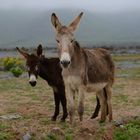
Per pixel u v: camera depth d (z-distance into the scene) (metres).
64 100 14.89
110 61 14.26
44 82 30.12
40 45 14.74
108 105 14.08
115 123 12.52
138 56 86.19
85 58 12.69
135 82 30.23
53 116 15.15
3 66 46.69
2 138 11.05
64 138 11.22
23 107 18.77
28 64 14.61
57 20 12.19
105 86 14.05
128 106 18.92
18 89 26.03
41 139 11.05
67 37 11.78
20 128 12.65
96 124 12.06
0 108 18.48
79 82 12.34
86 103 19.97
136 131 11.67
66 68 11.78
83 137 11.31
